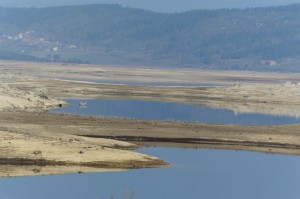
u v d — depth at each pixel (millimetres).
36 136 104188
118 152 98875
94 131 128125
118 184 85000
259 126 146500
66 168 92125
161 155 109438
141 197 79438
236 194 85000
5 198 75438
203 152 116250
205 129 139000
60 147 98062
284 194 86125
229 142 128125
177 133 131750
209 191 85562
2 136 99375
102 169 93438
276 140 130500
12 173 88375
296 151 123375
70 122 136500
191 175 94625
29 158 93188
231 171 100062
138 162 97438
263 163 108125
